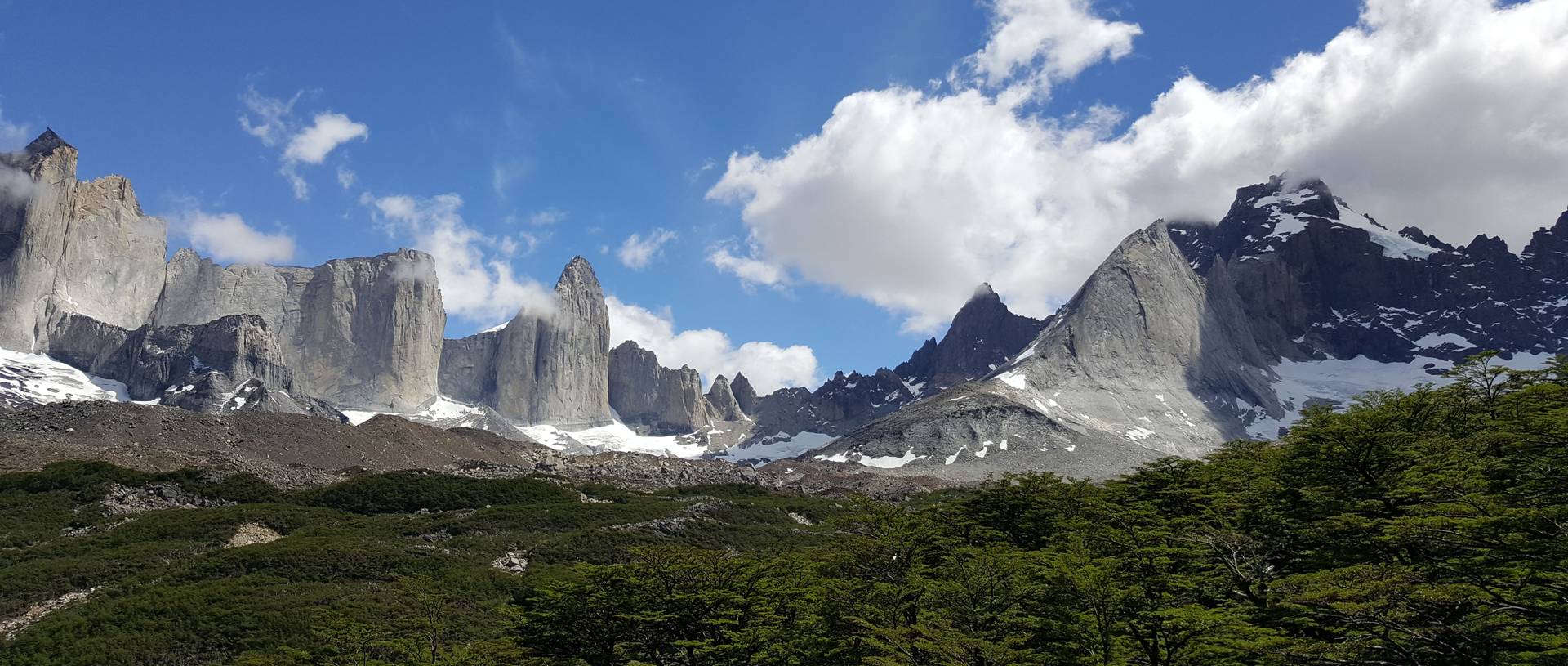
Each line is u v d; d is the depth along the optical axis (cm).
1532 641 3388
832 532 7362
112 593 7956
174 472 13200
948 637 4294
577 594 5316
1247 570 4759
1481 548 3809
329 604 7819
